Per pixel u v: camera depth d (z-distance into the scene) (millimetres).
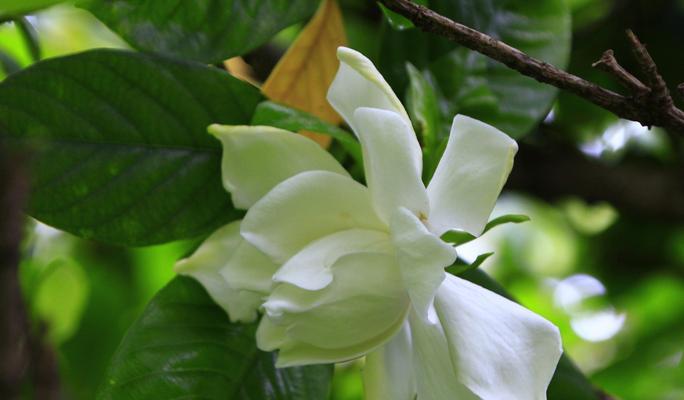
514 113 709
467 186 628
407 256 613
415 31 711
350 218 633
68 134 667
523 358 620
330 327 624
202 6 683
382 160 625
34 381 573
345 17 812
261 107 664
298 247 633
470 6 717
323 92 713
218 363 670
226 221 677
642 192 830
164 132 674
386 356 638
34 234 763
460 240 640
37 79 665
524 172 828
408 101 695
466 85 710
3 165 561
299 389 674
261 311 640
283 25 689
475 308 622
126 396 662
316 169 646
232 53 685
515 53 640
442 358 624
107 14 675
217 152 677
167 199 674
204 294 674
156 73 672
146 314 670
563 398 698
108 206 670
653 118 636
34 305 764
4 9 656
